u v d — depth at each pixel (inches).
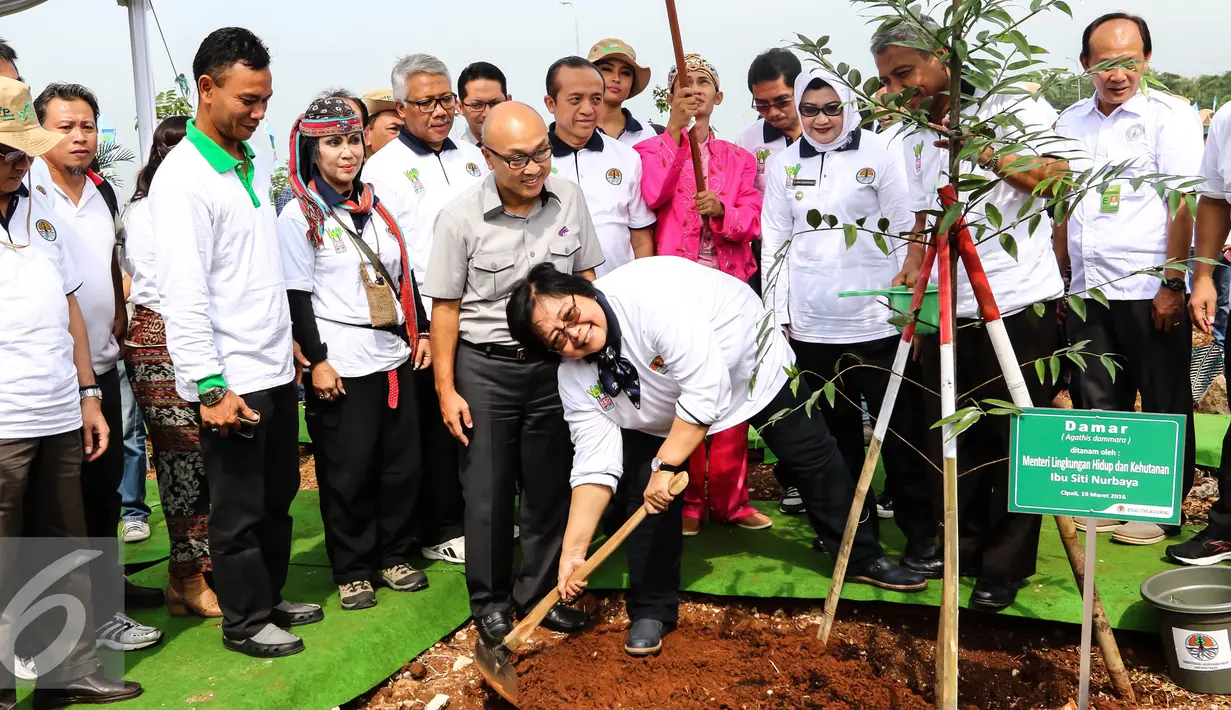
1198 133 165.2
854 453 179.2
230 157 133.7
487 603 155.1
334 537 159.2
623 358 133.8
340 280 154.8
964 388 148.9
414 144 178.5
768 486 224.8
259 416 135.7
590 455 140.1
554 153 183.8
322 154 152.5
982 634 152.8
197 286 128.5
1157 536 170.2
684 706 134.6
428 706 140.6
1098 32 163.8
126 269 159.8
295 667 136.8
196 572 154.3
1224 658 132.1
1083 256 170.1
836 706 132.9
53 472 127.4
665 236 183.9
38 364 124.0
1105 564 161.3
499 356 148.6
